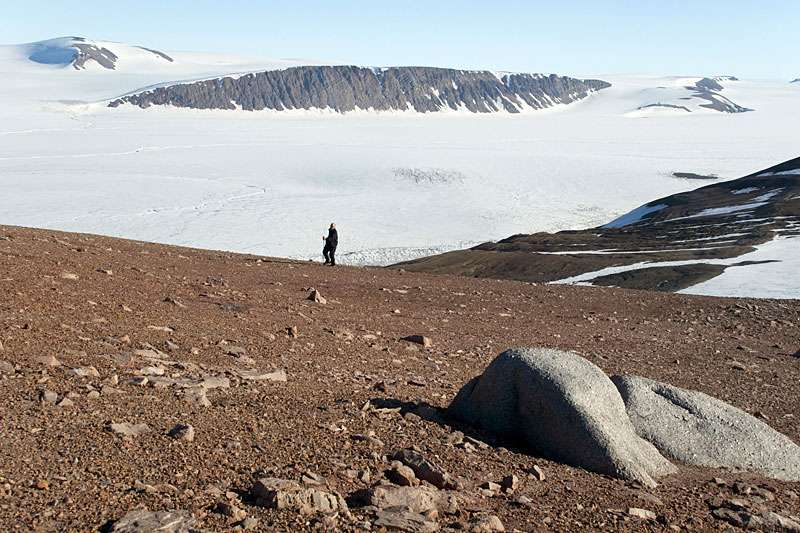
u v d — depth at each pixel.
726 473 7.52
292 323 13.38
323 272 23.50
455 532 4.78
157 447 5.69
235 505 4.75
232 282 17.80
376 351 12.05
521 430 7.59
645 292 24.86
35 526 4.10
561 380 7.40
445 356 12.69
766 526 5.82
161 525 4.21
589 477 6.70
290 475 5.44
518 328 16.92
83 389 6.84
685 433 7.96
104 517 4.35
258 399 7.62
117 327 10.03
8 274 12.12
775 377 13.32
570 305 21.42
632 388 8.39
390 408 8.00
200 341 10.21
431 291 21.55
